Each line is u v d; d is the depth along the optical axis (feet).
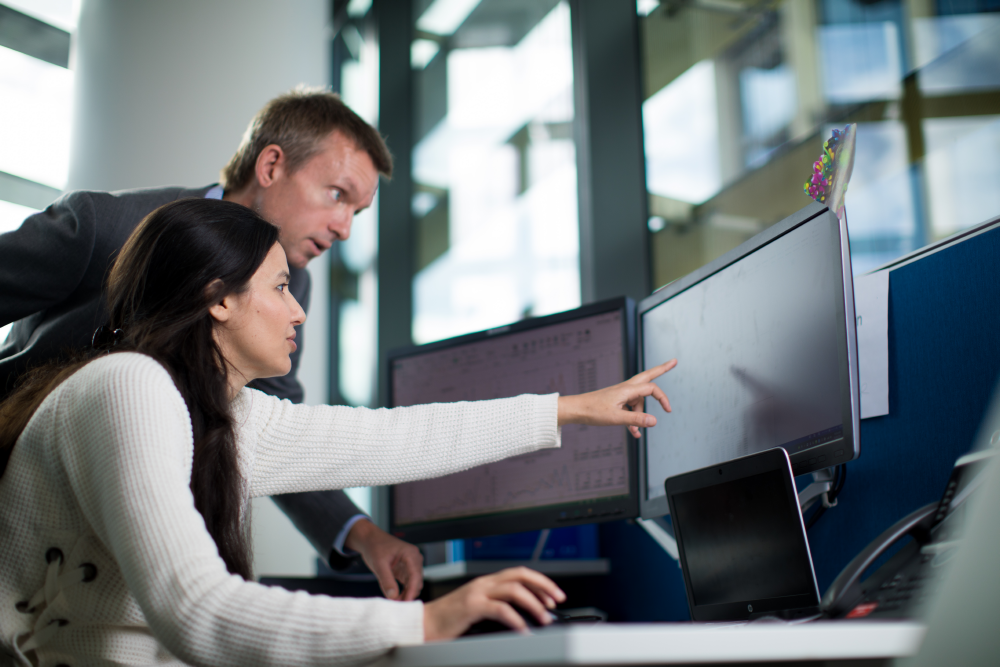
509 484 4.97
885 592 2.42
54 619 2.86
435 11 9.80
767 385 3.43
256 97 9.11
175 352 3.08
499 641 1.86
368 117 10.23
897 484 3.47
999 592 1.77
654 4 7.75
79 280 4.48
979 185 5.85
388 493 5.54
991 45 5.85
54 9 10.17
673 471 4.09
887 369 3.58
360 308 9.90
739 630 1.82
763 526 2.94
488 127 9.06
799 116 6.70
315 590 4.94
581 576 5.73
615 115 7.75
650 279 7.41
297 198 5.04
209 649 2.27
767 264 3.51
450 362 5.43
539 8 8.76
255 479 3.70
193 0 9.25
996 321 3.13
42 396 2.96
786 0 6.88
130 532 2.39
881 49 6.34
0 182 9.52
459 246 9.07
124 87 9.05
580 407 3.69
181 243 3.12
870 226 6.27
